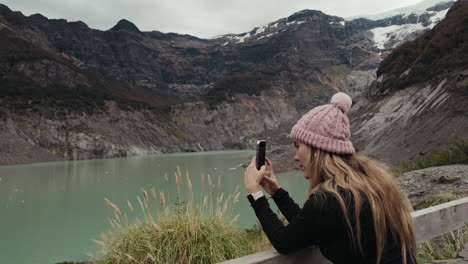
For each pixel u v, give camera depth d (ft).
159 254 13.75
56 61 534.78
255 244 19.83
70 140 379.76
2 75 471.62
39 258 59.62
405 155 117.29
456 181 34.37
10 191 146.72
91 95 488.85
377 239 4.37
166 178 15.28
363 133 163.53
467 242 10.31
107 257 14.85
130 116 488.02
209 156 393.91
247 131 598.34
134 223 15.46
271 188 6.54
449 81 137.08
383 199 4.56
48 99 424.05
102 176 200.85
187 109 595.06
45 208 109.60
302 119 5.45
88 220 91.35
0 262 58.95
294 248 4.69
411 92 160.45
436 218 8.16
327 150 5.04
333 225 4.42
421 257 10.08
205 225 14.83
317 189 4.80
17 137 348.59
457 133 106.42
